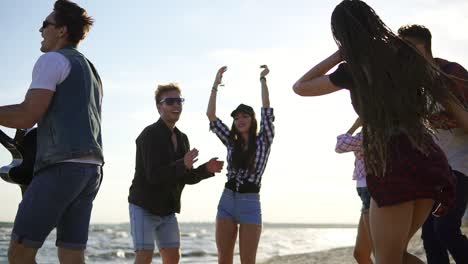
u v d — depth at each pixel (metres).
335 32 3.02
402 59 2.89
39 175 3.40
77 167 3.39
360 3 3.01
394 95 2.83
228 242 5.69
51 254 15.95
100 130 3.64
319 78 3.09
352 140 4.48
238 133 5.72
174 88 5.55
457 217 4.00
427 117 2.91
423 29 4.04
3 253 15.98
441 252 4.22
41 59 3.39
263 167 5.70
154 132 5.36
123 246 23.38
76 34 3.69
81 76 3.50
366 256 5.21
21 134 3.61
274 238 38.62
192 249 20.89
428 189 2.83
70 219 3.54
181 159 5.19
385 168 2.85
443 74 2.99
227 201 5.67
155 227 5.45
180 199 5.54
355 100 3.00
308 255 10.47
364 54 2.88
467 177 4.04
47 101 3.35
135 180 5.43
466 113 2.94
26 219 3.32
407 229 2.89
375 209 2.94
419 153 2.85
